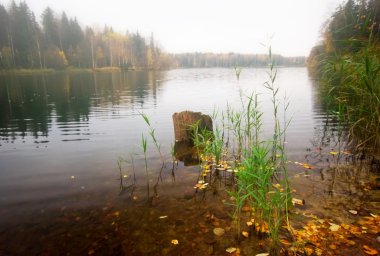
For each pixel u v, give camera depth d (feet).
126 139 25.34
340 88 20.72
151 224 11.26
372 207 11.74
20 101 52.95
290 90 64.18
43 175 16.98
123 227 11.10
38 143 24.49
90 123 32.68
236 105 44.65
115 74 187.62
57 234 10.75
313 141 22.36
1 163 19.38
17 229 11.16
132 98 57.11
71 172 17.43
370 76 15.58
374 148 17.88
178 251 9.47
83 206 12.94
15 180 16.28
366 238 9.61
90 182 15.78
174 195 13.87
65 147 23.13
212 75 178.60
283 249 9.27
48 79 123.85
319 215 11.23
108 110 42.27
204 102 49.11
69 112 40.65
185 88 79.56
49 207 12.92
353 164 16.98
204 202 13.01
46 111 41.65
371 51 17.13
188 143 23.54
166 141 24.38
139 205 12.91
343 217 11.02
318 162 17.49
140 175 16.66
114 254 9.48
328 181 14.56
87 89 78.74
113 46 279.90
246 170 11.57
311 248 9.21
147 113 39.14
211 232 10.52
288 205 11.75
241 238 10.05
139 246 9.86
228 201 13.00
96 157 20.38
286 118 32.19
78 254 9.55
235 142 23.04
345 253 8.90
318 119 31.07
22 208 12.88
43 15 252.83
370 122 18.26
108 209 12.61
